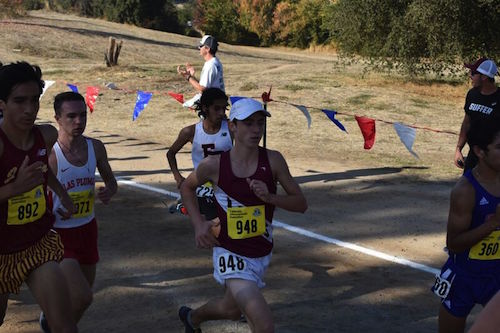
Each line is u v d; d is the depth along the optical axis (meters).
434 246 6.38
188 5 60.75
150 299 5.05
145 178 9.09
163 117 14.96
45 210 3.60
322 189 8.60
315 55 47.28
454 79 20.11
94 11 53.03
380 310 4.87
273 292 5.19
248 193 3.63
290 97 16.97
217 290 5.23
